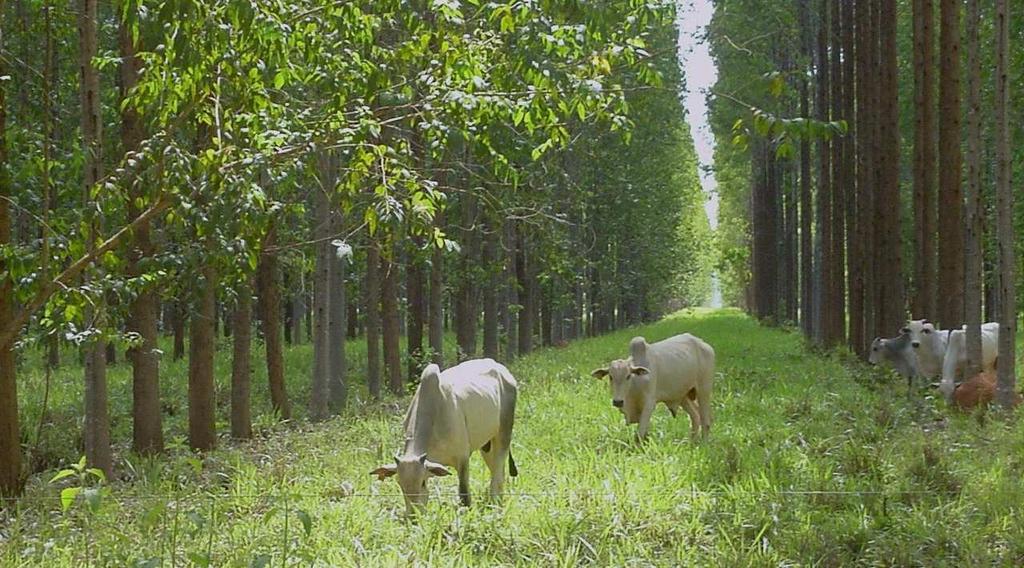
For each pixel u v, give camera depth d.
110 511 9.36
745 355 28.58
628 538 8.19
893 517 8.71
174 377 24.72
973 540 8.07
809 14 32.56
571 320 42.94
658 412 15.95
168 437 16.34
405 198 8.66
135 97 8.68
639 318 61.72
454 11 8.39
